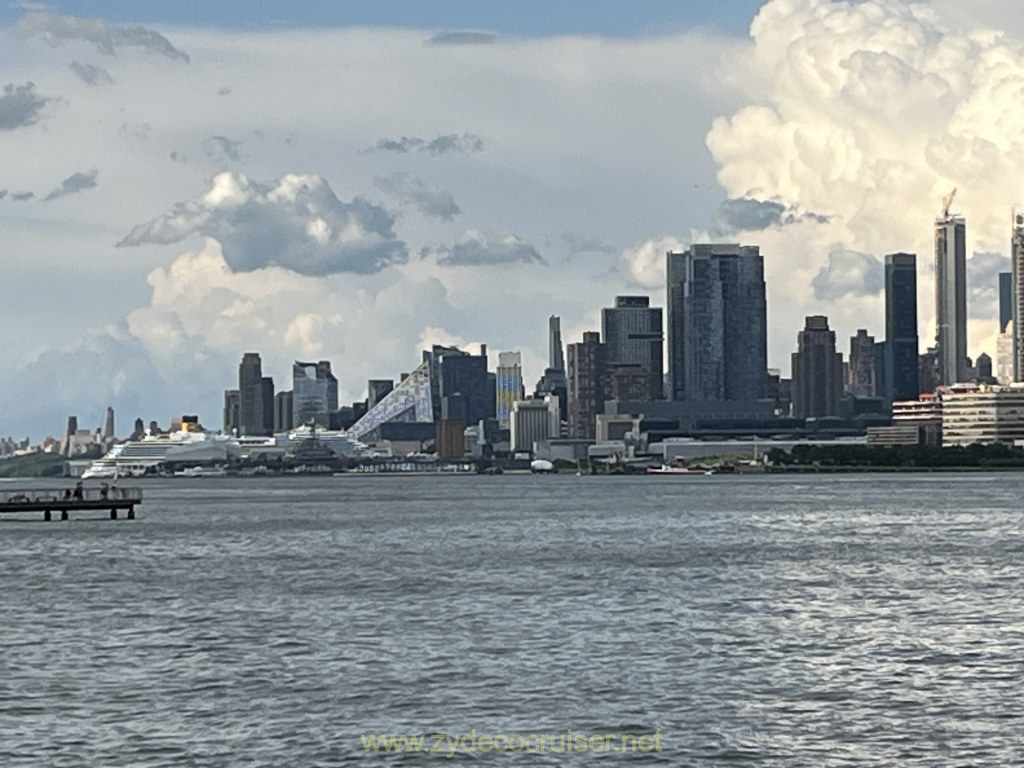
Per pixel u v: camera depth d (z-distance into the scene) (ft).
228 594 447.01
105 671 305.32
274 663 313.32
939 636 344.90
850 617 380.58
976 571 504.02
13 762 232.12
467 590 450.30
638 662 311.47
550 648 330.34
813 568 520.42
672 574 499.10
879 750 236.84
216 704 271.69
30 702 274.16
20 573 521.24
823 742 241.96
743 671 300.40
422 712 264.52
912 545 632.79
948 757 232.53
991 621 370.94
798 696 275.80
